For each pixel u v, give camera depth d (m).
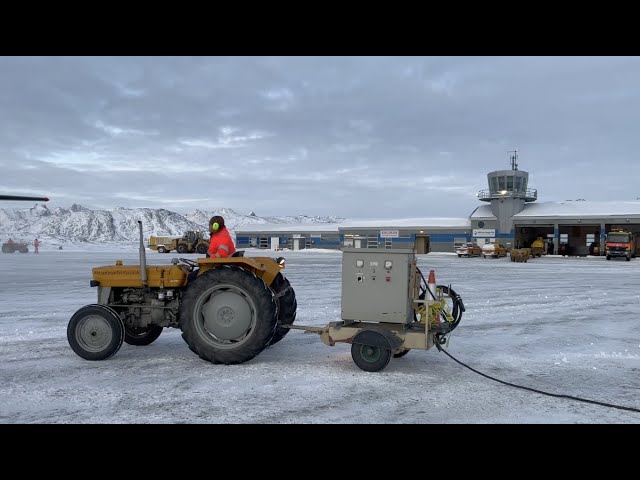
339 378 5.15
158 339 7.29
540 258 43.12
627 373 5.45
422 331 5.61
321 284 16.34
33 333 7.68
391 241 57.38
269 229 66.12
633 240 43.28
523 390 4.75
